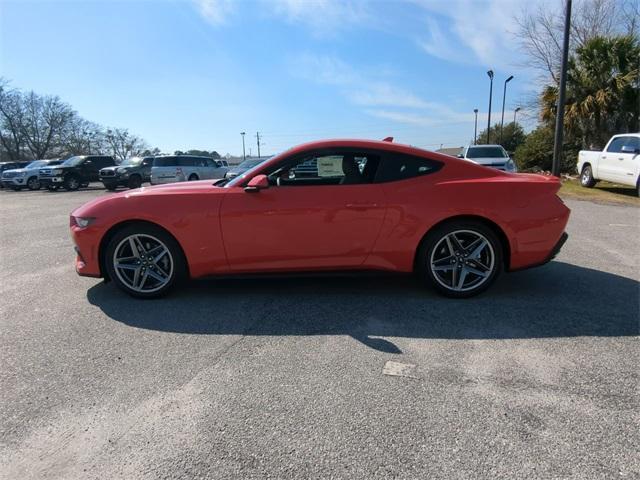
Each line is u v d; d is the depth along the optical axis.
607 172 13.15
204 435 2.24
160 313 3.85
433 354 3.04
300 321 3.63
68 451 2.15
